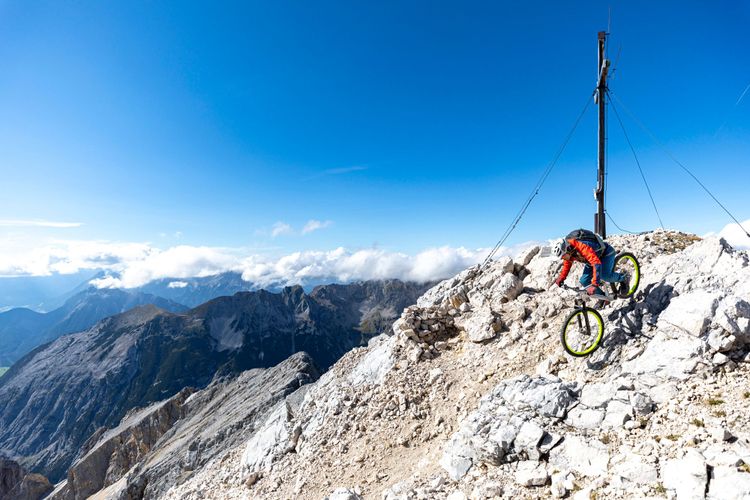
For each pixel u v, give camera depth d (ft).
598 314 38.86
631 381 34.12
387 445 49.83
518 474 31.81
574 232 38.96
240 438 148.97
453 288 73.20
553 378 40.04
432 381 55.21
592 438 31.12
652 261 47.06
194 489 79.87
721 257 38.58
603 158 56.24
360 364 68.49
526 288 63.10
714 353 31.89
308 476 52.21
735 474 22.26
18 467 543.39
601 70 53.31
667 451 26.40
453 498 33.35
